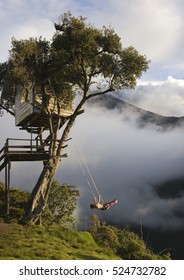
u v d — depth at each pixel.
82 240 27.75
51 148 31.45
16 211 32.47
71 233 28.44
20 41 30.86
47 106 31.36
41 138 37.19
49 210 34.75
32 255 20.08
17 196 37.22
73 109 34.94
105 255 25.58
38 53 30.92
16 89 38.19
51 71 31.23
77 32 29.64
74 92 32.78
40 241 23.98
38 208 29.92
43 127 37.44
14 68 31.02
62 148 31.75
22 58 30.59
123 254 30.28
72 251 23.39
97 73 31.45
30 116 34.31
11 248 21.09
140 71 31.41
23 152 31.73
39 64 31.25
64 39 29.92
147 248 37.00
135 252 30.53
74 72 31.27
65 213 37.09
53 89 32.22
